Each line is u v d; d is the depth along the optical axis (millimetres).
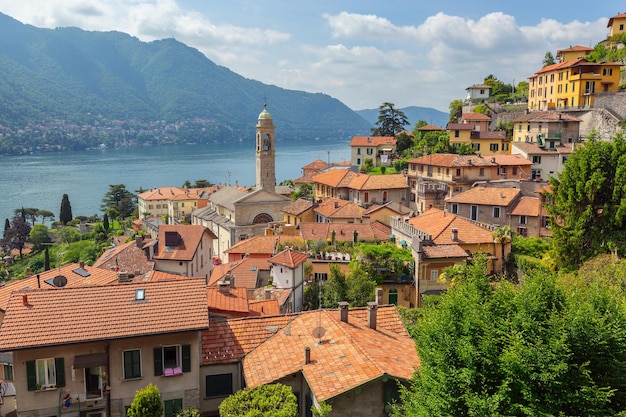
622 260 44250
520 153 102562
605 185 52656
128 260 69250
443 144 124750
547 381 19766
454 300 24891
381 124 186375
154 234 133250
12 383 35000
